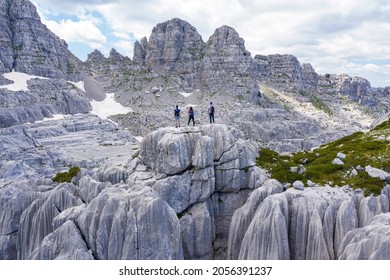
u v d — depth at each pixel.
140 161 59.84
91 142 176.50
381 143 67.00
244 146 60.22
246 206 53.38
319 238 45.69
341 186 53.00
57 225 50.41
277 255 45.75
